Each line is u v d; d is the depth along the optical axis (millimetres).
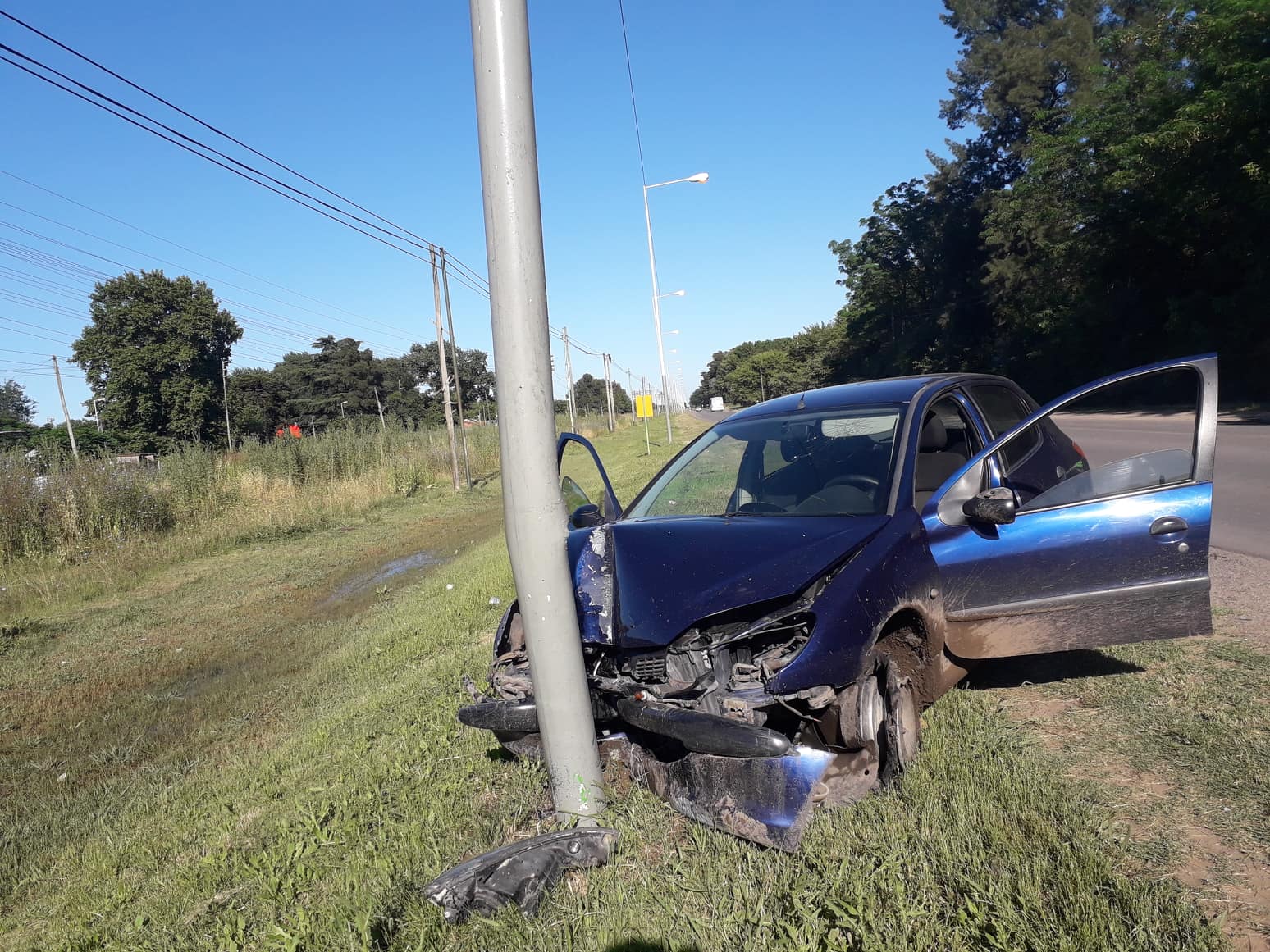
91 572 14641
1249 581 6480
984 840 3115
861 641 3477
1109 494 4156
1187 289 36094
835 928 2721
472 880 3117
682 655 3602
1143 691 4410
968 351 53844
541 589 3553
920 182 58188
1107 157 35375
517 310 3486
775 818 3299
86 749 6777
